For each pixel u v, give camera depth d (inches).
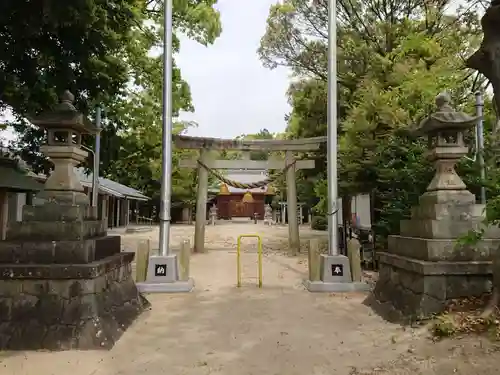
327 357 196.5
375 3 593.6
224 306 300.2
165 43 382.6
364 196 582.9
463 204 241.9
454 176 251.8
